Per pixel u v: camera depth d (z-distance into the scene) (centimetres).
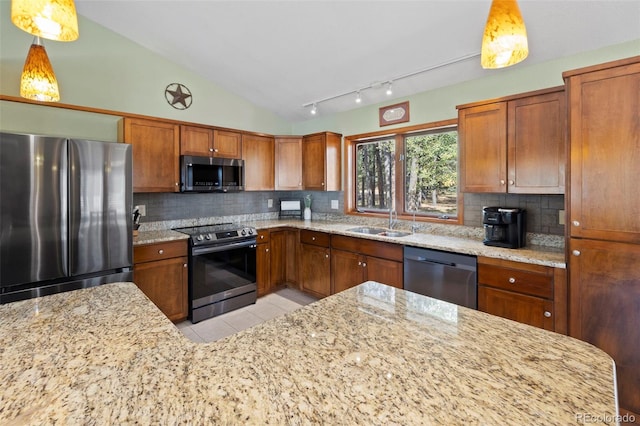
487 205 278
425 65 279
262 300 366
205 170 334
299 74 338
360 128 384
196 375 76
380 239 290
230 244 332
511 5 101
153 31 300
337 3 229
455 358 83
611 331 171
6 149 199
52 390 71
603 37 207
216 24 277
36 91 190
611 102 168
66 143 221
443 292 248
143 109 329
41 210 211
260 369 79
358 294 135
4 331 100
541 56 235
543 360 82
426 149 334
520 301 207
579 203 180
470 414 62
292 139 414
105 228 239
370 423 60
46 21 109
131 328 103
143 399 68
